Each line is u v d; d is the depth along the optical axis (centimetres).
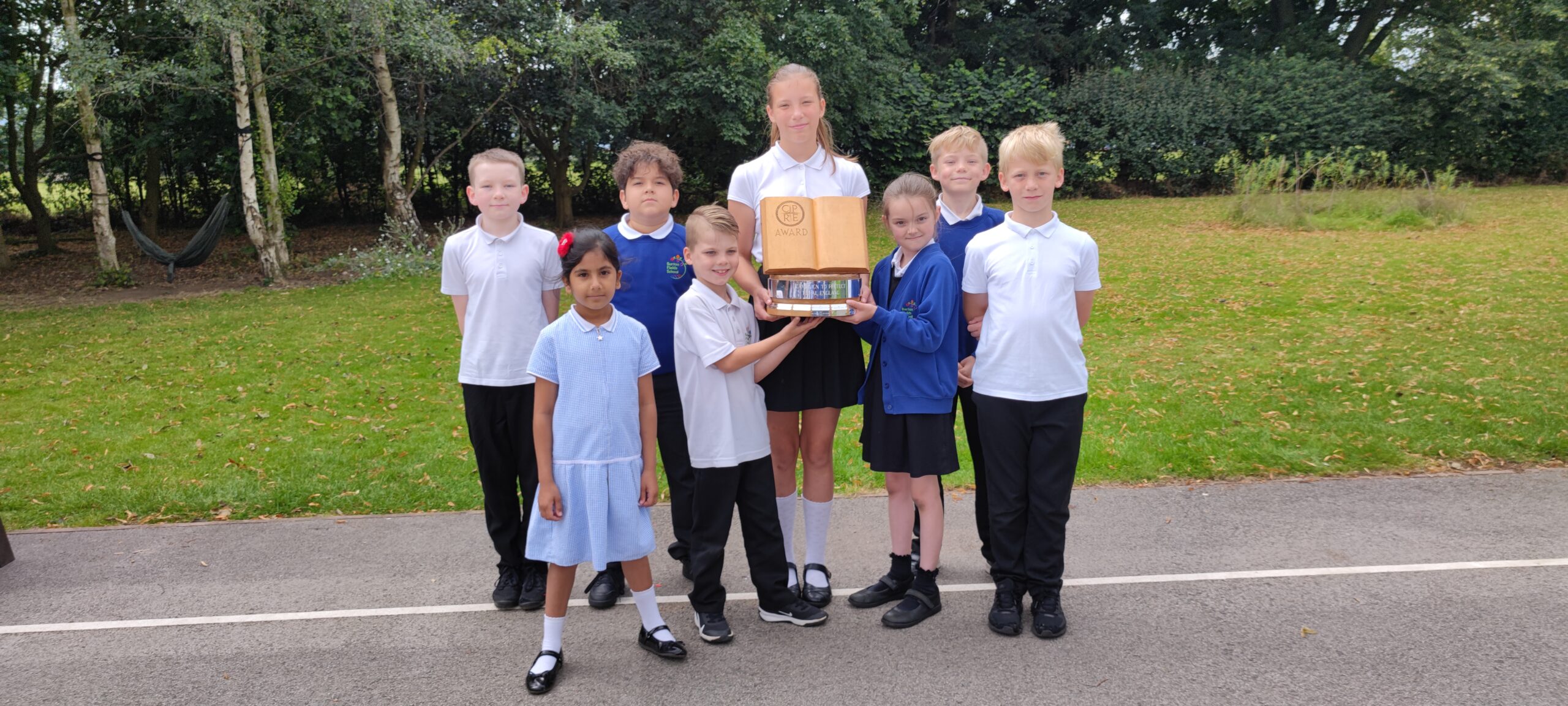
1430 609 323
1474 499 424
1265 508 425
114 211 2144
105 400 674
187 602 356
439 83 1550
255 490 480
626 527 295
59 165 1925
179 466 522
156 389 703
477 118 1673
